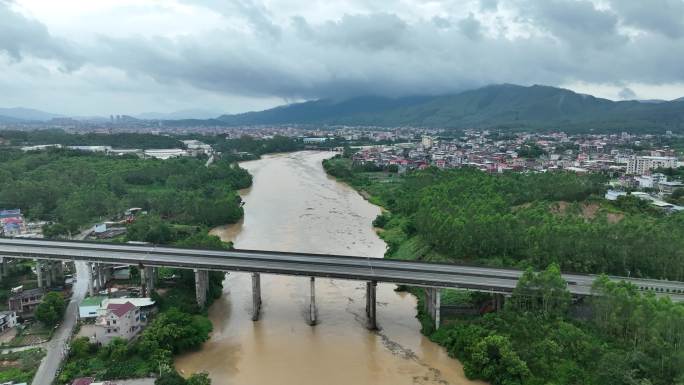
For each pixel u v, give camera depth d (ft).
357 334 462.60
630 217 648.38
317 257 542.16
